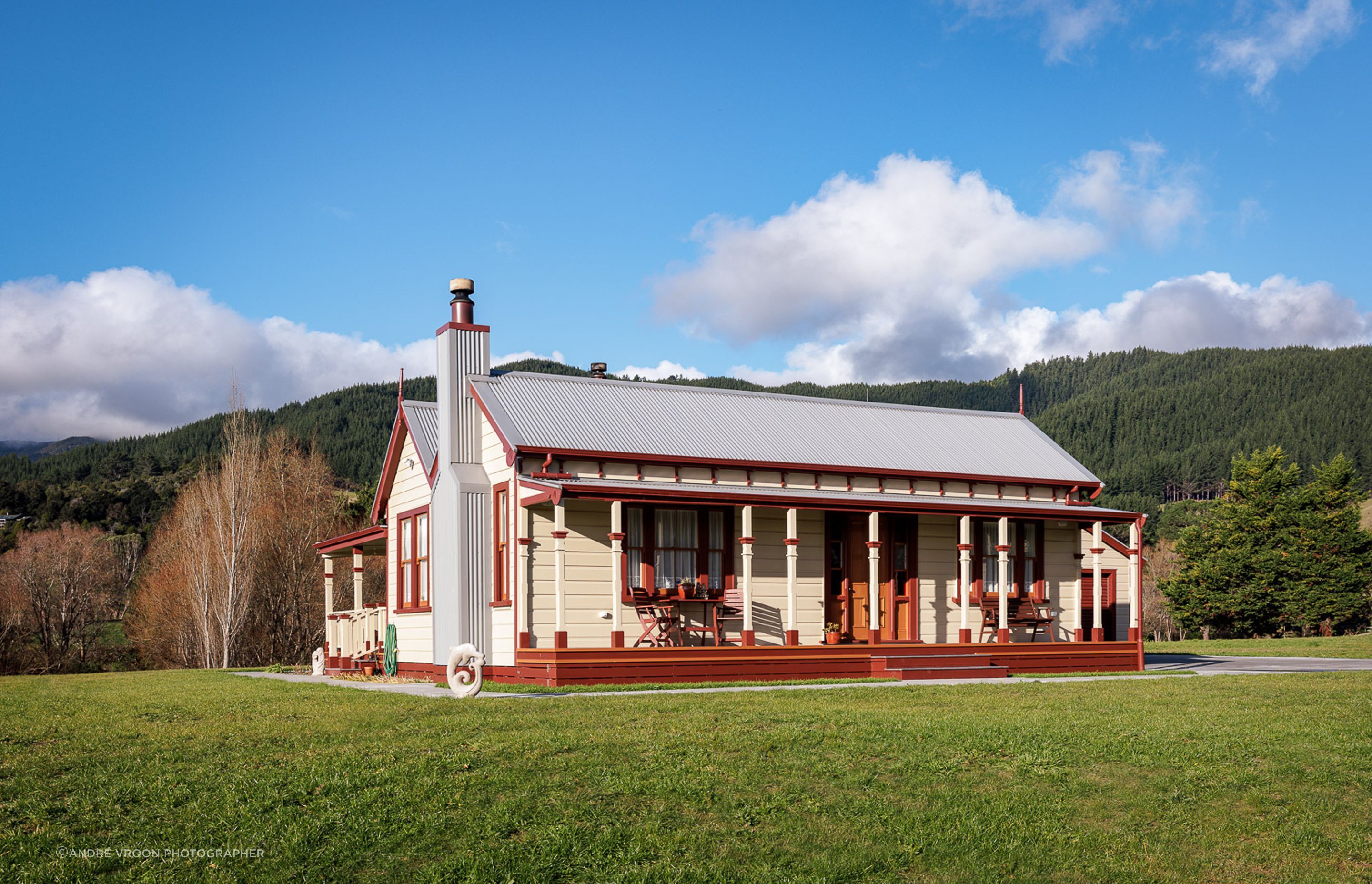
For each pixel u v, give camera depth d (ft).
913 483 76.54
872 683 61.87
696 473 69.72
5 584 171.42
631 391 77.87
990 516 73.92
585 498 61.26
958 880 27.99
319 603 160.86
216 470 170.40
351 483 390.42
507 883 26.78
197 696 55.93
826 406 84.74
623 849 28.78
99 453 474.90
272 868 27.17
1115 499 518.37
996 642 75.05
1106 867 28.89
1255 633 192.85
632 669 61.05
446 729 40.14
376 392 498.28
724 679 63.16
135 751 36.76
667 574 66.64
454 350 71.61
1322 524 185.57
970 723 41.86
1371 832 31.35
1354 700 49.65
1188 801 33.17
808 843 29.55
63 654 174.70
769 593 70.13
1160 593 239.09
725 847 29.12
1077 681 61.62
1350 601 180.34
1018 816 31.65
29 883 25.94
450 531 68.69
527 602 63.52
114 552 225.56
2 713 47.52
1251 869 29.17
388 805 30.89
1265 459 194.08
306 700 51.37
